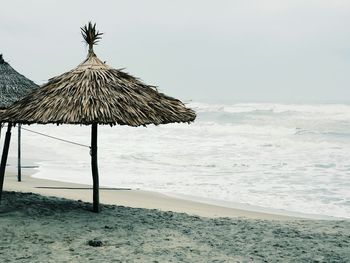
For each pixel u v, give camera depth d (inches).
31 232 321.4
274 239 330.6
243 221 399.9
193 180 757.3
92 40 372.5
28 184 666.2
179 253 289.7
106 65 374.6
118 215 392.5
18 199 424.2
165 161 978.1
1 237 307.7
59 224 345.7
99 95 335.6
